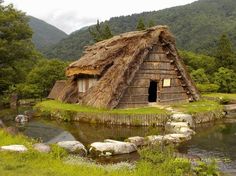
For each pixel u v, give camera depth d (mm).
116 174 10461
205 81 49688
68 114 24234
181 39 136250
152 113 22219
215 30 136875
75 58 118812
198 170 11680
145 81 25703
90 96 26391
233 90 49969
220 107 27031
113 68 25453
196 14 177750
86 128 21266
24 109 34281
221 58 58219
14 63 43031
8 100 40344
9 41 42812
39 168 10320
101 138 18406
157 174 10539
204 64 60156
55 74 45438
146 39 24812
